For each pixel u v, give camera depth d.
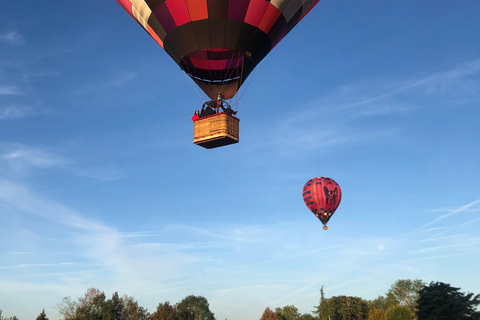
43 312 52.28
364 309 71.50
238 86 22.70
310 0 21.33
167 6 19.45
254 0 19.16
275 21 20.42
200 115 19.59
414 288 89.25
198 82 22.77
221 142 19.39
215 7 18.98
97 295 53.06
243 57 20.80
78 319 49.69
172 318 68.00
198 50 20.30
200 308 90.38
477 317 31.19
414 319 55.00
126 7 21.98
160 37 21.17
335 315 71.25
